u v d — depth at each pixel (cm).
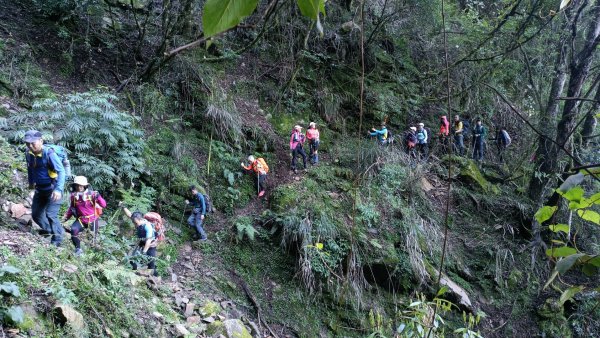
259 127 1125
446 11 1446
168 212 844
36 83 858
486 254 1089
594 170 132
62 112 752
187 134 1007
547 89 1457
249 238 868
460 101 1480
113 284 515
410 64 1523
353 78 1373
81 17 1045
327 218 903
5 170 652
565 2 176
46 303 397
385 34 1461
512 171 1347
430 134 1375
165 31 948
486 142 1441
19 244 472
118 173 790
